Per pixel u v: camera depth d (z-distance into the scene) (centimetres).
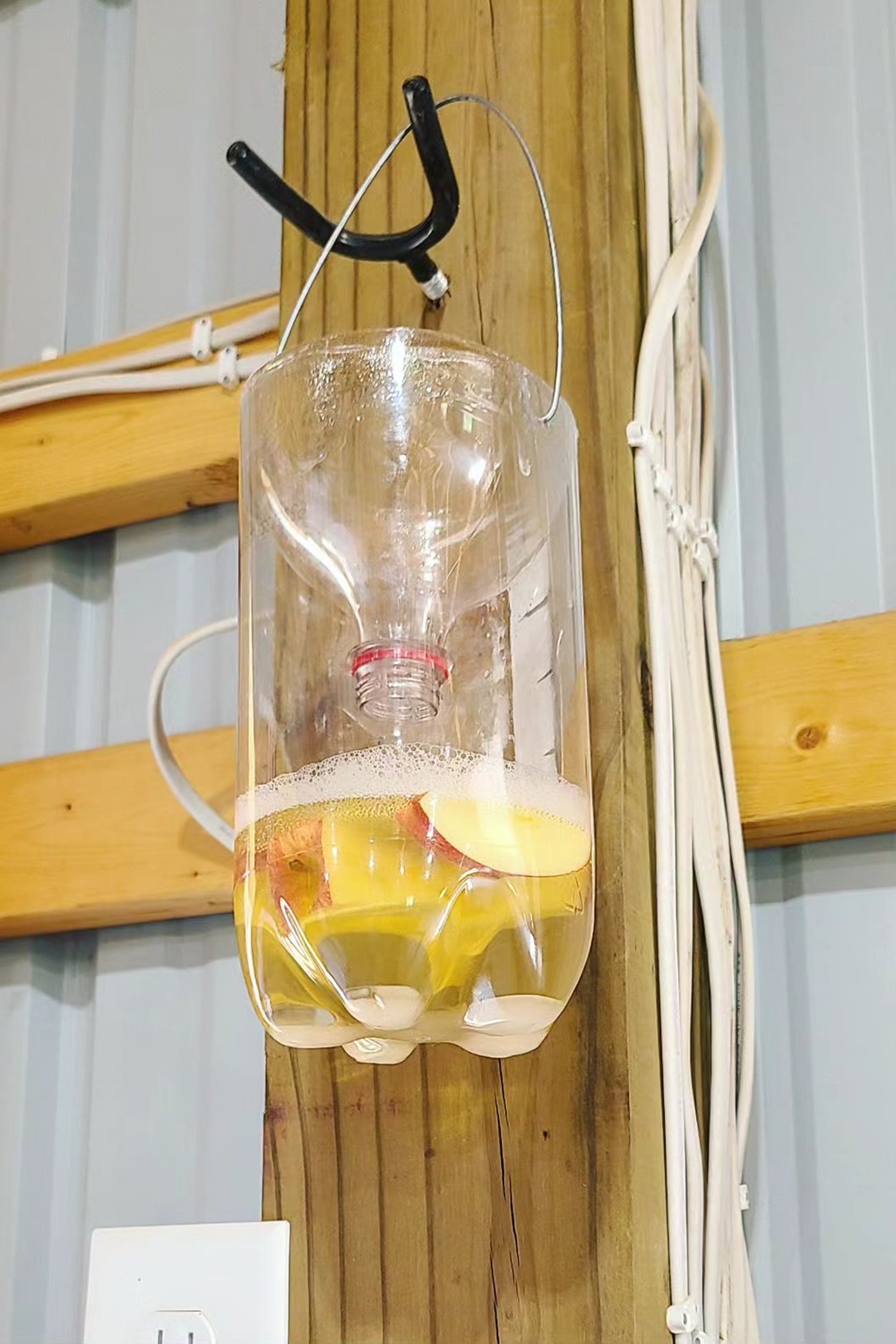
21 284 125
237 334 108
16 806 109
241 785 64
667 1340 70
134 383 110
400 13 92
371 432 63
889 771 83
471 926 58
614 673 77
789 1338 82
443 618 62
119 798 106
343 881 58
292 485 64
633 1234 69
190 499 111
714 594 90
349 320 87
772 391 96
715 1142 75
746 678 88
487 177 86
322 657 62
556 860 60
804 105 100
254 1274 72
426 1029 60
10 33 133
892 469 92
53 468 113
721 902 81
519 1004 59
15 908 107
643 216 86
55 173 127
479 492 64
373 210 89
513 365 67
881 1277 81
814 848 89
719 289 99
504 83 88
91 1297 74
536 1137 72
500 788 60
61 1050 110
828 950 87
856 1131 84
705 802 81
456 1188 73
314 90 93
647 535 79
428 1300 72
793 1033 86
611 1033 72
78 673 117
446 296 85
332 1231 75
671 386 87
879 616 85
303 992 59
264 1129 79
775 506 94
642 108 87
